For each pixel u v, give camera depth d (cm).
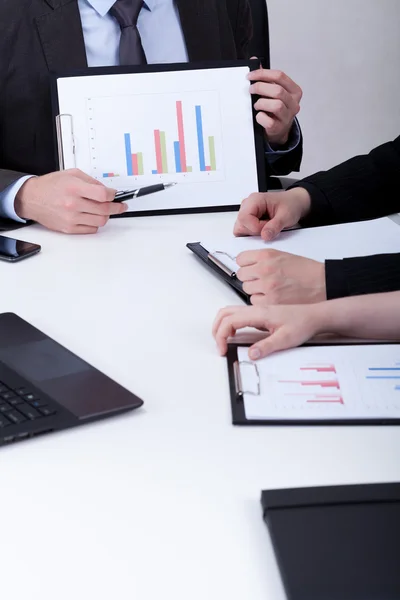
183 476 77
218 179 165
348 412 86
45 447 82
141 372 97
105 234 154
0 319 110
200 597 61
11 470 78
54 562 65
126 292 124
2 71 181
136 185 163
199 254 137
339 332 103
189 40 190
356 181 158
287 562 62
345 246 138
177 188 164
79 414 85
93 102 161
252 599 61
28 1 178
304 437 83
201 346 104
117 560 65
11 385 90
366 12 362
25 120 184
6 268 135
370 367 95
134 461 79
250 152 165
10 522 70
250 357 97
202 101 163
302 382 92
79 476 77
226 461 79
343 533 66
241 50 209
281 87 163
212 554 66
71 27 179
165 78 162
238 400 89
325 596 58
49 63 180
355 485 73
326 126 378
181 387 94
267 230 142
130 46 182
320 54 367
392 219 157
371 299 103
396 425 84
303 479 76
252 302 114
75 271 134
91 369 95
